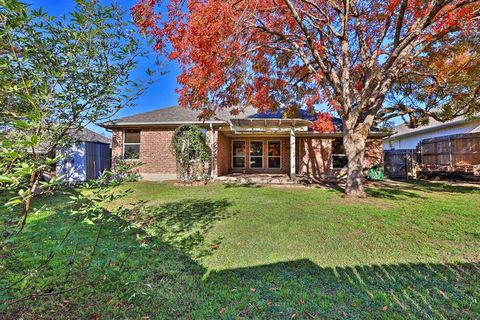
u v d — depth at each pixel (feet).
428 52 25.90
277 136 49.85
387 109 32.63
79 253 10.66
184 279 9.23
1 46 5.43
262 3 20.75
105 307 7.57
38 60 6.02
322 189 30.07
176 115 43.32
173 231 14.58
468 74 24.75
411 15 23.80
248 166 50.85
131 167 6.62
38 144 5.48
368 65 25.86
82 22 6.33
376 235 13.52
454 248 11.69
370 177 40.63
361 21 27.27
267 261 10.67
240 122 35.32
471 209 18.66
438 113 31.68
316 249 11.82
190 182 34.53
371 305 7.54
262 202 22.26
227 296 8.16
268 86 28.43
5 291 6.16
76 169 37.55
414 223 15.48
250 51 23.97
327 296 8.04
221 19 18.48
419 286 8.55
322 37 26.23
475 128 44.47
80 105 6.92
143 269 9.93
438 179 40.68
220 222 16.28
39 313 7.24
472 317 6.92
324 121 26.25
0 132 5.33
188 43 19.40
